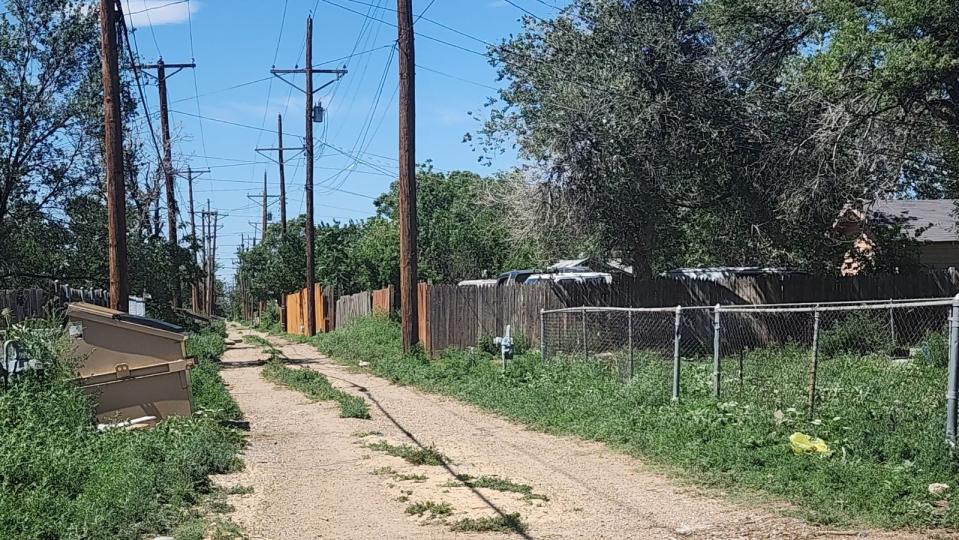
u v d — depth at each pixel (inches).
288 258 1953.7
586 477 348.2
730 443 363.6
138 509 272.8
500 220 1055.6
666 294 892.6
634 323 844.0
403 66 822.5
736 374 531.5
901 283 960.9
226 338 1539.1
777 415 388.5
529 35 878.4
